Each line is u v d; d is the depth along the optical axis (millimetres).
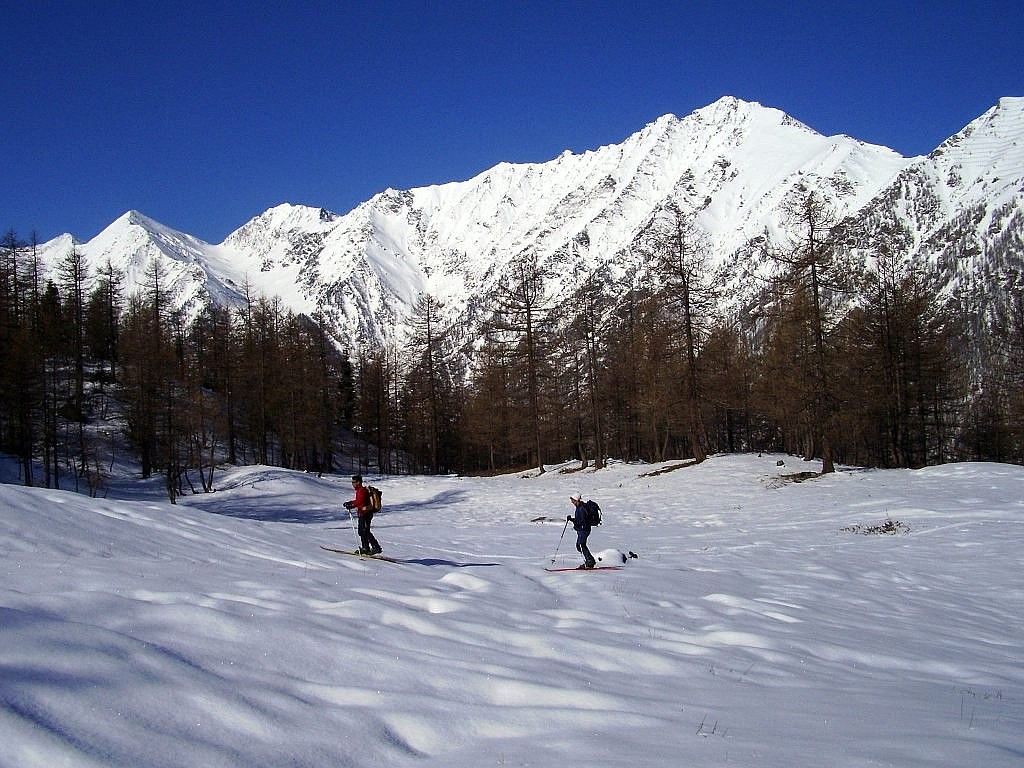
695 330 39000
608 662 6609
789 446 52250
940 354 38188
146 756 3291
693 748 4148
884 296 37719
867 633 9555
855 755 4094
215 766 3344
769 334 40875
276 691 4430
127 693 3887
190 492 38688
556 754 3932
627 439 57531
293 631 5742
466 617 7750
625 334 50469
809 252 31672
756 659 7473
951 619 10938
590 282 48312
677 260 38312
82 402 47875
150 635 5137
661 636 8180
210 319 58719
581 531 13945
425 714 4414
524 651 6590
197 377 40625
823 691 6285
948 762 3990
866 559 15992
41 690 3631
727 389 44781
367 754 3807
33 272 48406
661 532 22203
